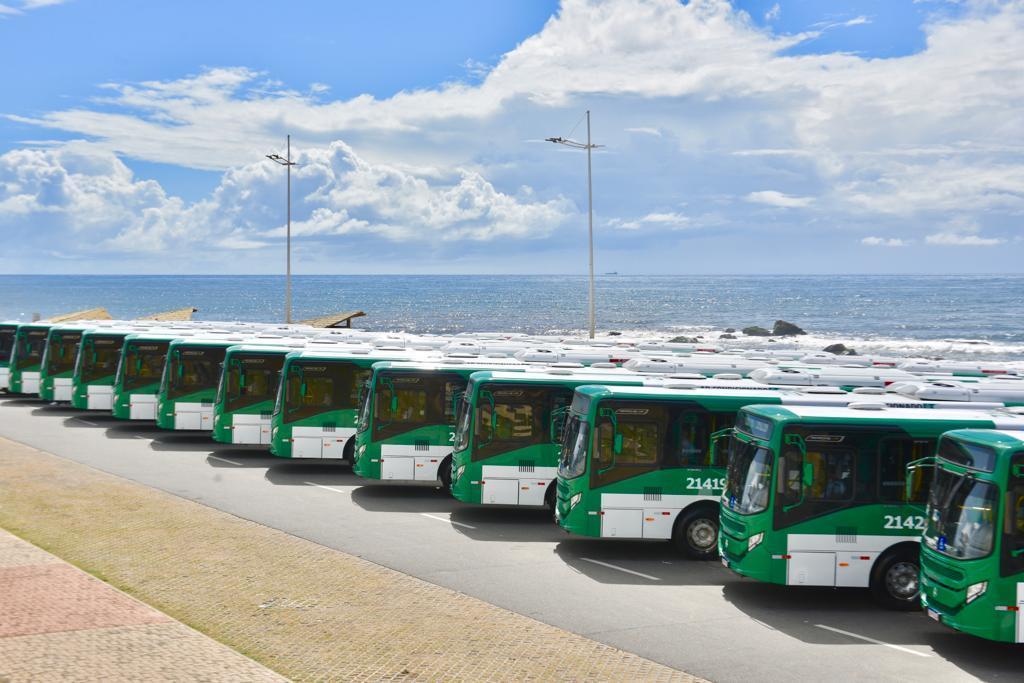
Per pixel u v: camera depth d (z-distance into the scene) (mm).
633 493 20875
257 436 32781
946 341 104812
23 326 48062
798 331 113438
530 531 23250
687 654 14664
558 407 24141
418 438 26906
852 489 17797
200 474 29578
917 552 17656
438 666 13578
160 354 38500
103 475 28266
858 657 14852
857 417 17953
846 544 17688
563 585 18469
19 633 14320
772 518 17641
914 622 16953
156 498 25125
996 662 14797
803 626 16469
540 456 23953
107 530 21281
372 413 26859
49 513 22750
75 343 44625
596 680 13273
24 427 38781
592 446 20891
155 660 13344
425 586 17859
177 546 20094
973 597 14578
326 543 21109
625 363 28594
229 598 16578
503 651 14328
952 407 21344
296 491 27359
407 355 31375
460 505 26172
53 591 16469
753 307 182250
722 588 18766
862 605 17938
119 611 15492
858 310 167000
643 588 18500
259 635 14703
